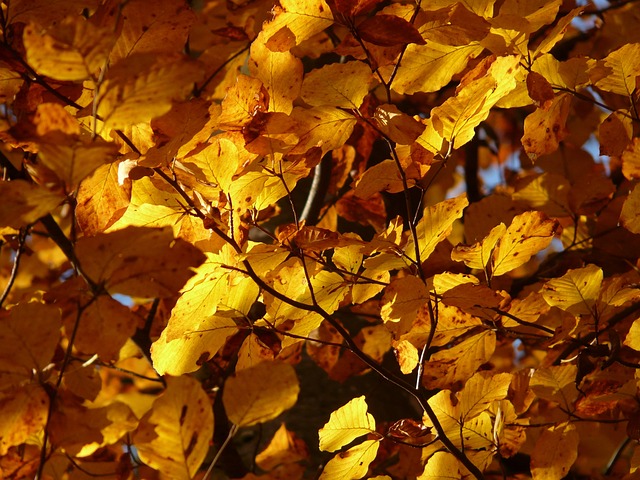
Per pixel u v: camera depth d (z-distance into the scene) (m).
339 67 1.70
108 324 1.59
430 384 1.80
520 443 1.82
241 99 1.71
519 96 1.83
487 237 1.74
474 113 1.70
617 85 1.81
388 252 1.74
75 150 1.53
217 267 1.70
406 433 1.77
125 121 1.55
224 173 1.71
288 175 1.74
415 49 1.77
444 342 1.80
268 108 1.72
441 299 1.73
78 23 1.52
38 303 1.58
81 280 1.59
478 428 1.80
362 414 1.75
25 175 1.85
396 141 1.71
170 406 1.56
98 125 1.69
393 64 1.78
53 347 1.59
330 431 1.75
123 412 1.65
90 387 1.68
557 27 1.75
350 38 1.72
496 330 1.80
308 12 1.69
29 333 1.58
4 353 1.58
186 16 1.65
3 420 1.61
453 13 1.72
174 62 1.53
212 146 1.70
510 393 1.83
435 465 1.79
